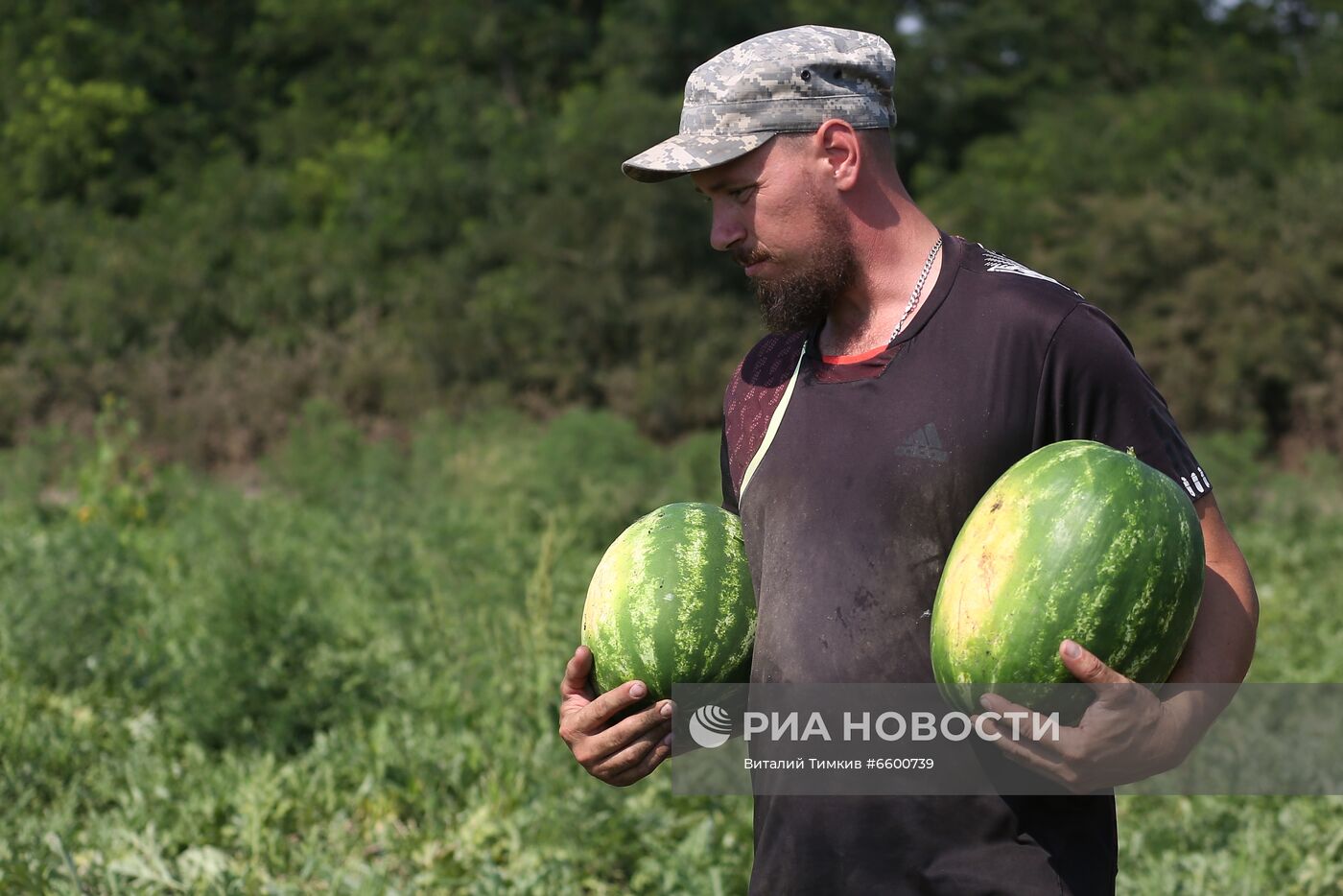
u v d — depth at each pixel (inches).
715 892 201.5
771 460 114.8
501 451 819.4
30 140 1560.0
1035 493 100.4
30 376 1322.6
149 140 1598.2
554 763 248.5
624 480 742.5
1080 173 1389.0
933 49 1579.7
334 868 216.4
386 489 662.5
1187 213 1289.4
